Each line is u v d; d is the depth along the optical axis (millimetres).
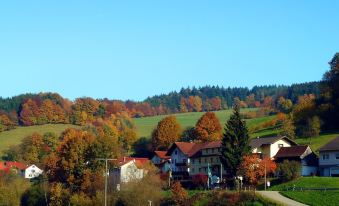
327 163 154625
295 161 148375
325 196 113250
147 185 136625
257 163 144375
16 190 165875
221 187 146375
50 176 165875
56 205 149250
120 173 158750
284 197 116375
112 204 136625
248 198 114250
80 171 158125
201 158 178500
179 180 162875
